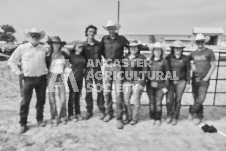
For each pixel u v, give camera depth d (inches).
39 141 140.3
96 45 170.6
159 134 154.7
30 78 150.2
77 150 129.6
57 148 131.3
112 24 162.4
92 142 140.5
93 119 183.6
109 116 179.8
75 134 151.8
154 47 163.3
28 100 153.1
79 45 164.4
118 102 167.6
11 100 235.5
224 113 205.6
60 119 174.2
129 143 140.1
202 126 163.8
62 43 162.7
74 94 172.9
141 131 159.9
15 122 171.5
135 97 169.9
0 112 194.9
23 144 135.4
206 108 222.4
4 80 351.6
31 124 169.2
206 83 169.8
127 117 177.2
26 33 148.3
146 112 207.3
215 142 141.9
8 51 767.1
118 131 159.2
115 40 168.4
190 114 185.2
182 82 169.0
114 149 131.7
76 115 180.9
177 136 151.3
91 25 166.9
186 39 1220.5
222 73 468.4
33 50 148.4
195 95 180.4
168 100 173.6
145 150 130.8
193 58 172.6
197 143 140.3
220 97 273.4
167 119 176.9
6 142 137.8
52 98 164.6
